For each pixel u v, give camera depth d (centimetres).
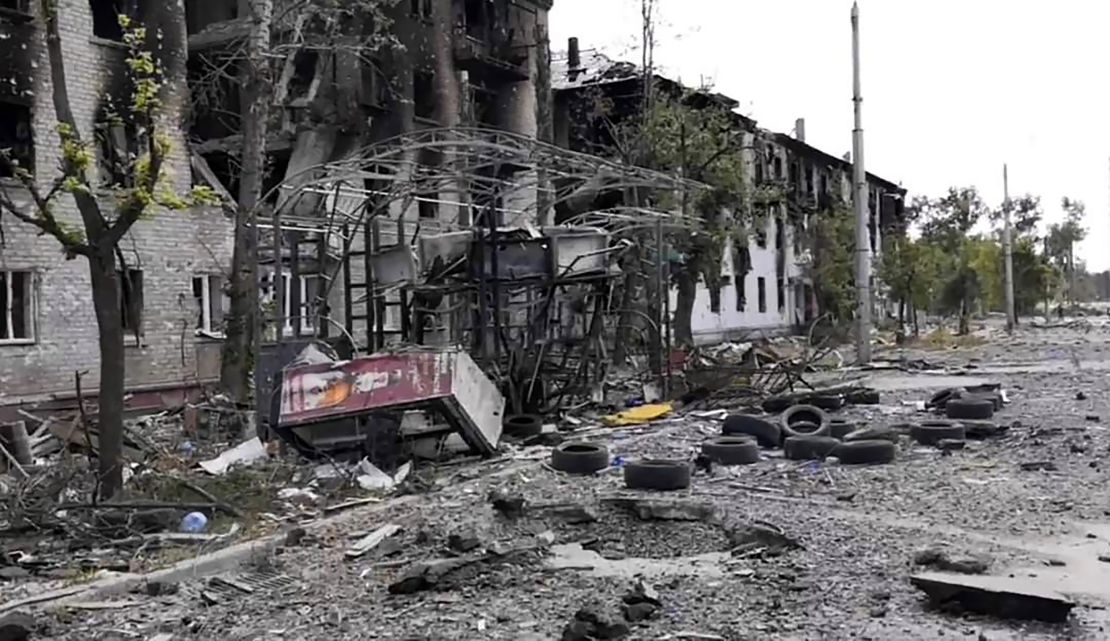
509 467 1305
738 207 3167
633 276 2194
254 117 1777
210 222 2144
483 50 3117
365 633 653
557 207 2894
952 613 647
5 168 1820
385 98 2711
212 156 2602
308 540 929
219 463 1273
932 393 2064
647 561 820
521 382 1736
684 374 2162
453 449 1431
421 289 1728
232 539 926
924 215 6975
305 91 2616
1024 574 730
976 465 1230
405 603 716
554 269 1739
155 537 926
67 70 1912
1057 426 1530
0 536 943
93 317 1906
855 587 711
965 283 6269
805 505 1010
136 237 1983
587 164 1698
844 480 1152
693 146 2881
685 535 900
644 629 631
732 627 630
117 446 1053
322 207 1828
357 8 2373
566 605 695
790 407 1659
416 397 1277
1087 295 14738
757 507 999
